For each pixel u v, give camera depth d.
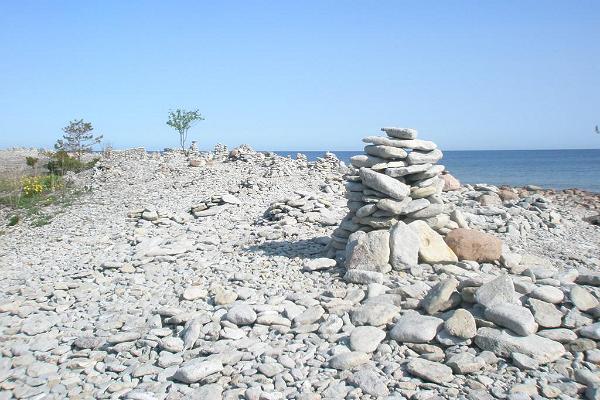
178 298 6.59
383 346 4.86
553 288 5.39
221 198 13.36
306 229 10.30
